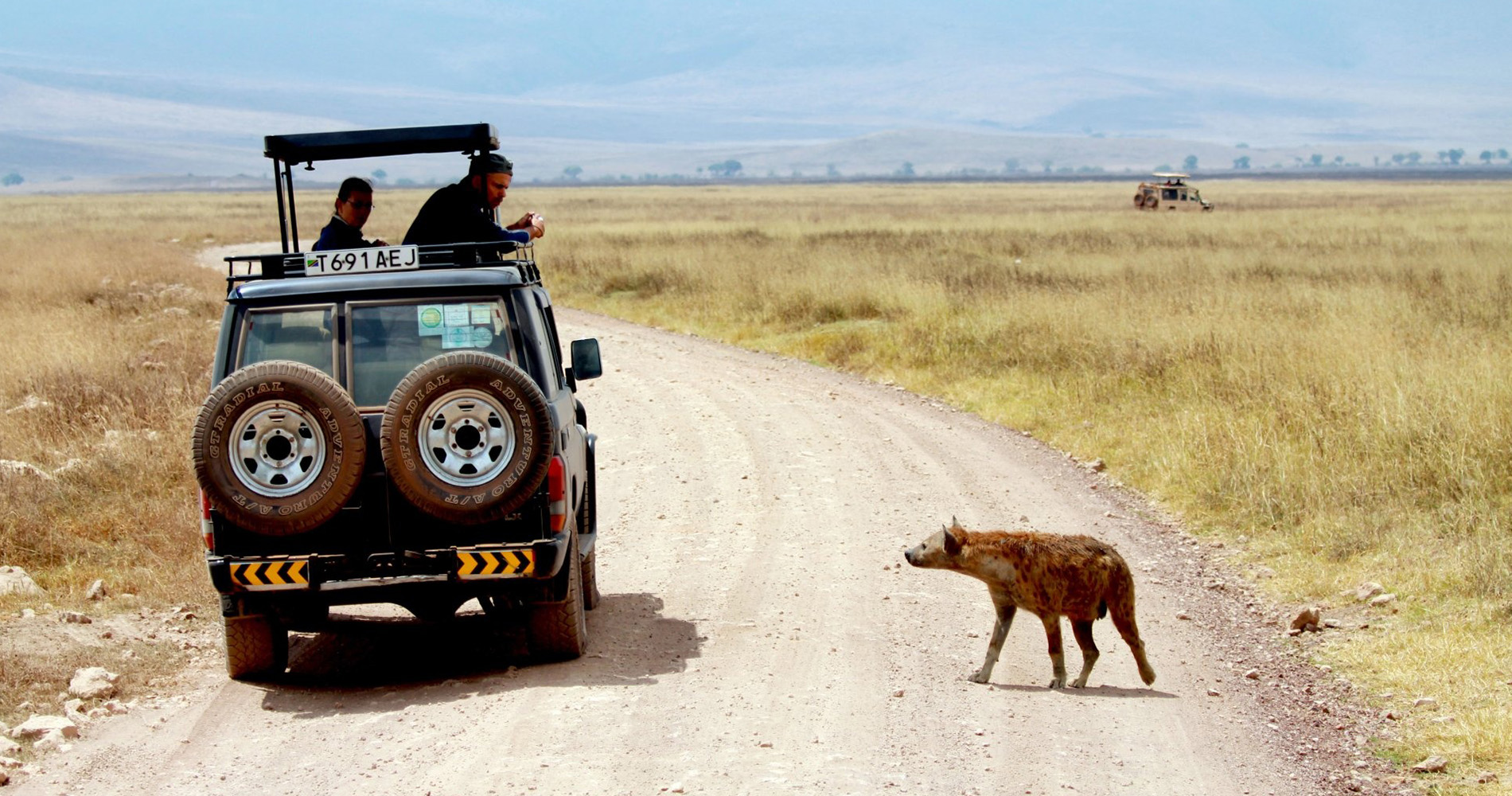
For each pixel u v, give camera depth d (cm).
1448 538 1966
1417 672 1509
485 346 1487
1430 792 1204
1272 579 1938
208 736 1344
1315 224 10762
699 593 1886
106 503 2334
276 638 1526
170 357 3834
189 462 2570
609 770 1216
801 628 1708
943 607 1811
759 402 3556
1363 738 1353
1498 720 1323
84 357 3662
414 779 1203
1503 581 1728
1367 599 1791
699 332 5178
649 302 6075
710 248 7956
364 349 1469
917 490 2514
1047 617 1466
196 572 1956
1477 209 14388
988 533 1481
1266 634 1711
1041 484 2578
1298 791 1209
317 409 1357
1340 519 2081
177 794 1185
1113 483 2583
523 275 1577
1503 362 2905
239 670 1527
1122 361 3544
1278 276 5734
